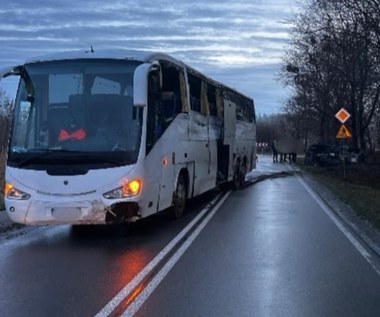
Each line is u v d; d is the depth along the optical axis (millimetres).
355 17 29266
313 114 54688
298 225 12172
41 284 7238
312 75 44562
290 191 20547
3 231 11172
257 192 20078
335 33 34375
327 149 42219
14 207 9719
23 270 8008
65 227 11727
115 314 6012
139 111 10047
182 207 13102
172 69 12109
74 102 10078
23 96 10195
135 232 11203
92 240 10328
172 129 11867
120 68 10234
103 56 10375
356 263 8484
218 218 13211
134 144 9891
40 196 9602
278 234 11000
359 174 33062
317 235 10898
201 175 14750
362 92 39469
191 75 13766
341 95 43156
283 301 6512
